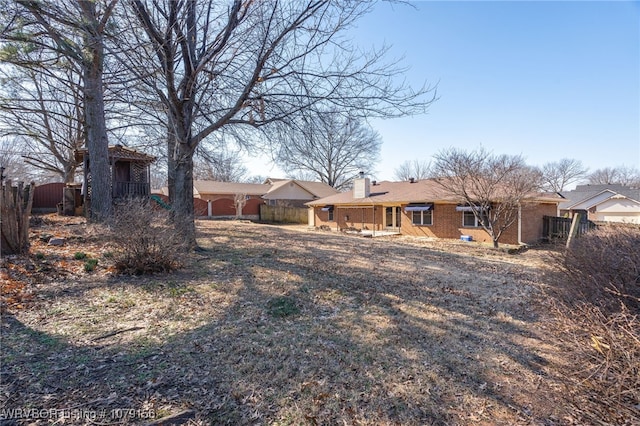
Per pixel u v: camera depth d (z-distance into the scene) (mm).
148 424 2336
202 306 4781
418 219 18625
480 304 5480
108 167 10055
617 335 2260
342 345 3779
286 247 10359
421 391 2928
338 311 4895
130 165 16031
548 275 5559
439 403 2768
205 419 2445
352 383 3014
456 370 3309
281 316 4582
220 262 7527
